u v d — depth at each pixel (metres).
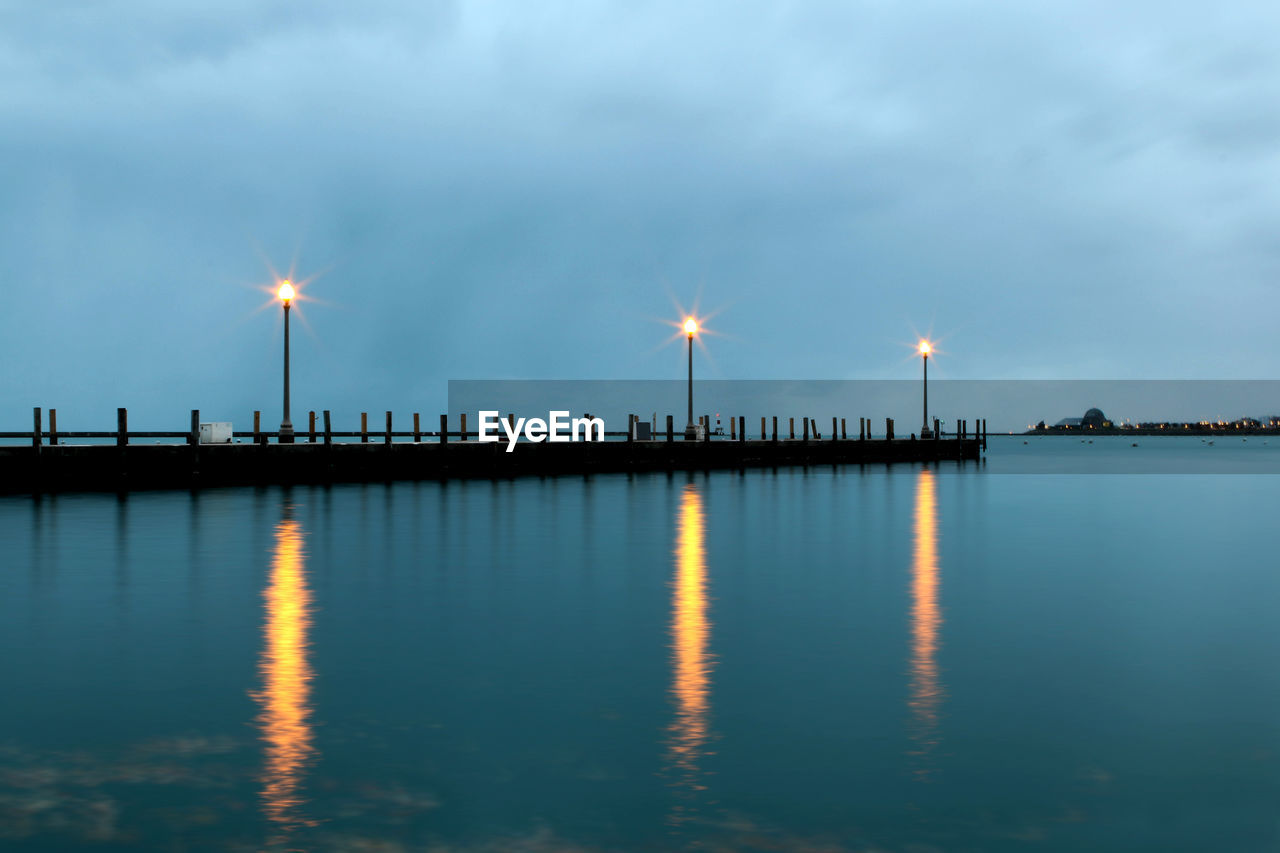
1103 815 6.95
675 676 10.70
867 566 19.66
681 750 8.25
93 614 14.32
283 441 44.94
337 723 8.98
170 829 6.74
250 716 9.20
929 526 27.91
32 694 9.96
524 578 17.92
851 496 39.84
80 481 39.34
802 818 6.90
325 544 22.89
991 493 43.12
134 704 9.59
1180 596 16.09
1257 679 10.57
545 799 7.23
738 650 11.97
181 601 15.43
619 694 9.98
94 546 22.36
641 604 15.25
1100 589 16.78
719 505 34.75
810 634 12.95
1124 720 9.07
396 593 16.23
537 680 10.53
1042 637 12.76
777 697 9.85
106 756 8.11
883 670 10.98
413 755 8.13
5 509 31.55
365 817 6.93
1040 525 28.39
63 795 7.31
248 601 15.44
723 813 6.98
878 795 7.29
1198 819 6.89
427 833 6.68
